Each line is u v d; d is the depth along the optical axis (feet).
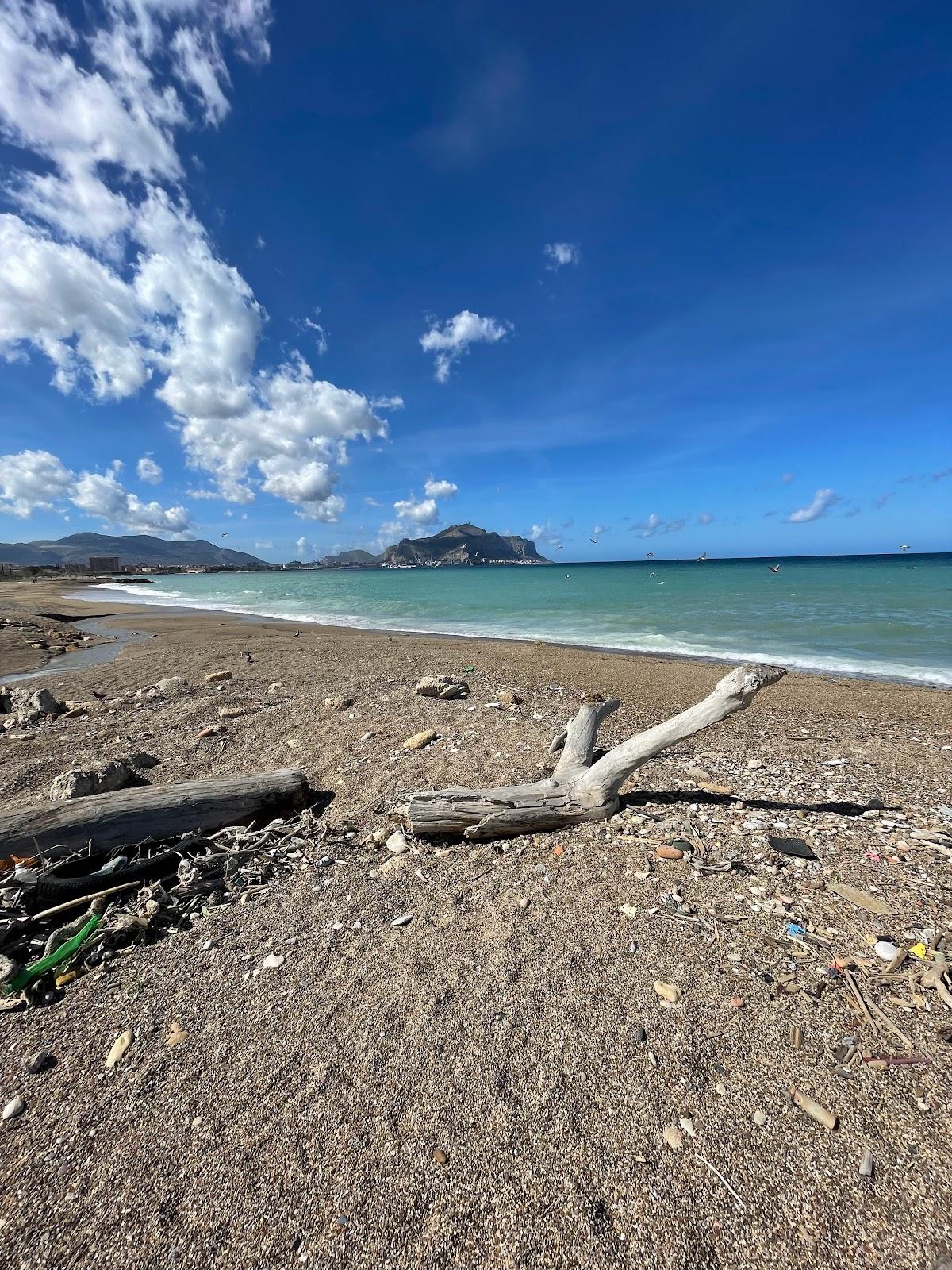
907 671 40.47
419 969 10.21
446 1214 6.43
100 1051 8.72
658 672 38.65
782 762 20.53
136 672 37.76
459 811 14.29
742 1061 8.13
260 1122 7.50
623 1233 6.23
